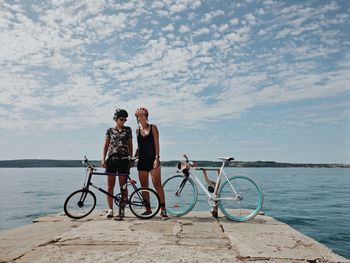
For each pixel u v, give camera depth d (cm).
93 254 389
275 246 427
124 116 652
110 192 639
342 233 1284
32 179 8150
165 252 396
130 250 405
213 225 564
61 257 379
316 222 1558
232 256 384
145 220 610
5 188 4675
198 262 362
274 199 2766
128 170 643
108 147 659
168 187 664
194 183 657
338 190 3941
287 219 1653
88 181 645
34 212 2083
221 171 632
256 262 366
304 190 3950
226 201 623
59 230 529
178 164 670
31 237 481
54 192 3916
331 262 373
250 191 624
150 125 646
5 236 489
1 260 371
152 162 639
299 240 461
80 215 643
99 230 516
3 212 2086
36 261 366
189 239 461
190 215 671
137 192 633
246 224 575
